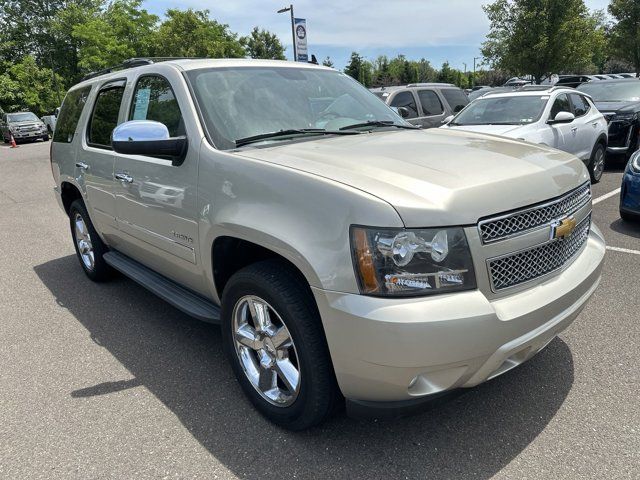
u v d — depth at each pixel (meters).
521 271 2.34
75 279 5.27
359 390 2.28
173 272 3.46
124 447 2.66
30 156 19.39
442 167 2.46
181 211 3.05
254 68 3.58
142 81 3.68
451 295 2.13
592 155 9.01
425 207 2.11
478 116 8.59
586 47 22.08
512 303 2.27
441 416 2.79
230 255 2.95
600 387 2.99
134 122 2.95
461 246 2.14
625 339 3.53
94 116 4.36
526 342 2.29
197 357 3.57
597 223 6.51
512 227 2.29
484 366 2.22
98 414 2.95
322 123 3.42
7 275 5.50
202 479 2.42
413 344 2.04
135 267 4.12
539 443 2.55
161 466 2.51
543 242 2.42
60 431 2.81
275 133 3.11
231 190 2.67
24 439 2.75
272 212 2.44
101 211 4.20
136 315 4.32
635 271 4.80
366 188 2.21
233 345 2.90
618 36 28.83
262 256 2.93
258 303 2.67
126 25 37.53
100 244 4.74
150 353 3.65
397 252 2.08
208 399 3.05
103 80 4.34
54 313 4.41
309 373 2.41
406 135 3.25
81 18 43.69
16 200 10.14
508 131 7.54
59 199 5.23
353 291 2.14
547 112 8.02
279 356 2.63
